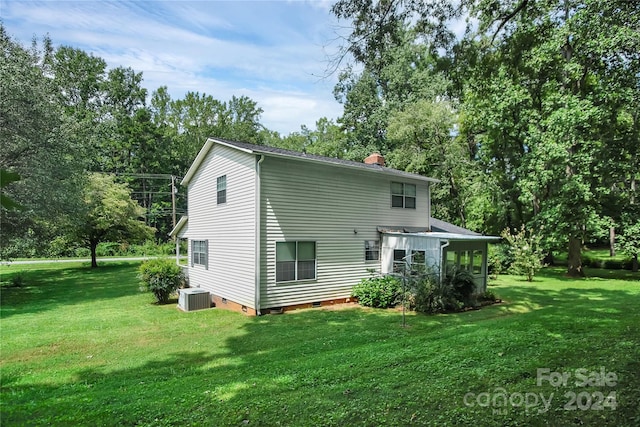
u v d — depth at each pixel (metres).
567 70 17.56
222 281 13.73
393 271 14.59
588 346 5.86
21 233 16.78
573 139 18.14
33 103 15.26
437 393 4.17
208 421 3.74
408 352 6.21
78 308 13.30
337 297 13.59
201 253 15.76
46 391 5.64
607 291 14.99
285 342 8.40
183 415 3.93
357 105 33.22
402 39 7.79
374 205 14.98
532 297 14.12
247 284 12.03
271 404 4.10
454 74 9.23
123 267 26.83
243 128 49.44
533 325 8.02
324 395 4.31
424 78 27.12
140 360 7.36
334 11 7.24
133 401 4.59
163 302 14.47
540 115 20.11
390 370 5.21
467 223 26.08
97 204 24.83
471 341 6.75
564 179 18.86
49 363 7.25
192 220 16.86
